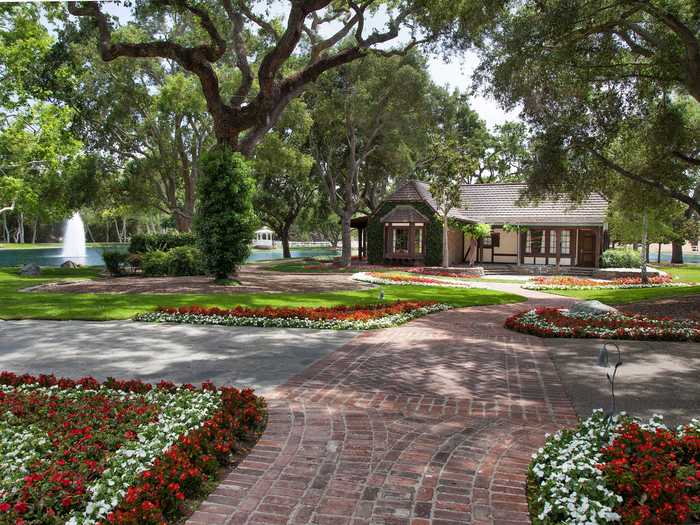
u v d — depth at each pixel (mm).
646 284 25250
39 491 3756
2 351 9102
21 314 12633
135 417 5355
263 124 20922
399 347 9594
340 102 30750
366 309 13836
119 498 3699
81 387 6484
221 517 3721
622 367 8117
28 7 27375
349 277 26516
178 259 26203
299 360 8539
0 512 3467
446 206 30688
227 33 24188
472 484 4195
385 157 38719
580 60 14984
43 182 31828
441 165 30047
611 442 4484
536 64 13484
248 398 5934
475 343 10016
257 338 10344
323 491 4086
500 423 5621
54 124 29703
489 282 27156
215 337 10398
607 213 31438
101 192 33188
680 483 3637
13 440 4719
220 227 19516
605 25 13133
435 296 18234
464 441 5090
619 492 3719
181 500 3709
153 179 34594
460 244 38625
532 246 36094
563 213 34594
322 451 4828
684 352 9219
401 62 30359
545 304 17094
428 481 4246
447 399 6469
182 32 29719
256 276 25766
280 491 4086
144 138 34156
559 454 4371
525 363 8383
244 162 19516
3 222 85000
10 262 43625
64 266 33156
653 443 4328
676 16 13523
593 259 34969
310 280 23781
